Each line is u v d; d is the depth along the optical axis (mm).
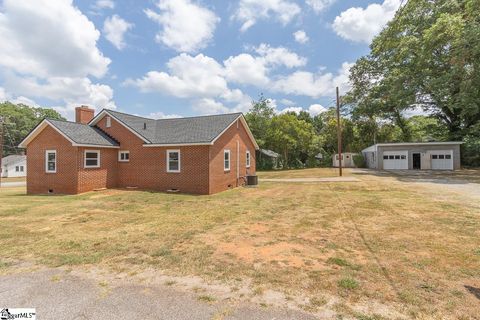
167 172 14008
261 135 38000
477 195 10641
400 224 6371
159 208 9023
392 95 25750
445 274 3627
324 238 5387
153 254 4582
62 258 4414
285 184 16797
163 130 16141
